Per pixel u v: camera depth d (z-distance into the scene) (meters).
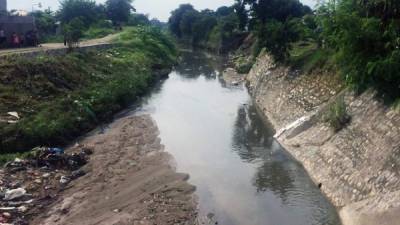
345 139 21.64
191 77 58.41
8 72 29.67
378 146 18.62
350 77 23.12
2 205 18.06
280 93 35.88
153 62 59.69
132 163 23.64
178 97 43.47
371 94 21.83
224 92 47.25
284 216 17.98
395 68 18.98
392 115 19.02
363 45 21.27
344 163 20.30
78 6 82.81
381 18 21.55
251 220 17.70
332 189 19.72
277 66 40.94
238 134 30.52
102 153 25.17
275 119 33.19
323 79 29.41
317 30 38.84
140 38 68.38
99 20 86.19
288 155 25.70
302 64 35.12
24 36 42.31
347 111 23.22
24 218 17.33
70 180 21.17
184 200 19.34
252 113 37.28
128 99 38.28
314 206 18.83
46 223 17.06
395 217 14.81
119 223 17.11
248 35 86.50
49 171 21.83
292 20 40.78
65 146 26.23
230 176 22.39
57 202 18.84
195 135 29.98
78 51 42.62
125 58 50.81
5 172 20.98
